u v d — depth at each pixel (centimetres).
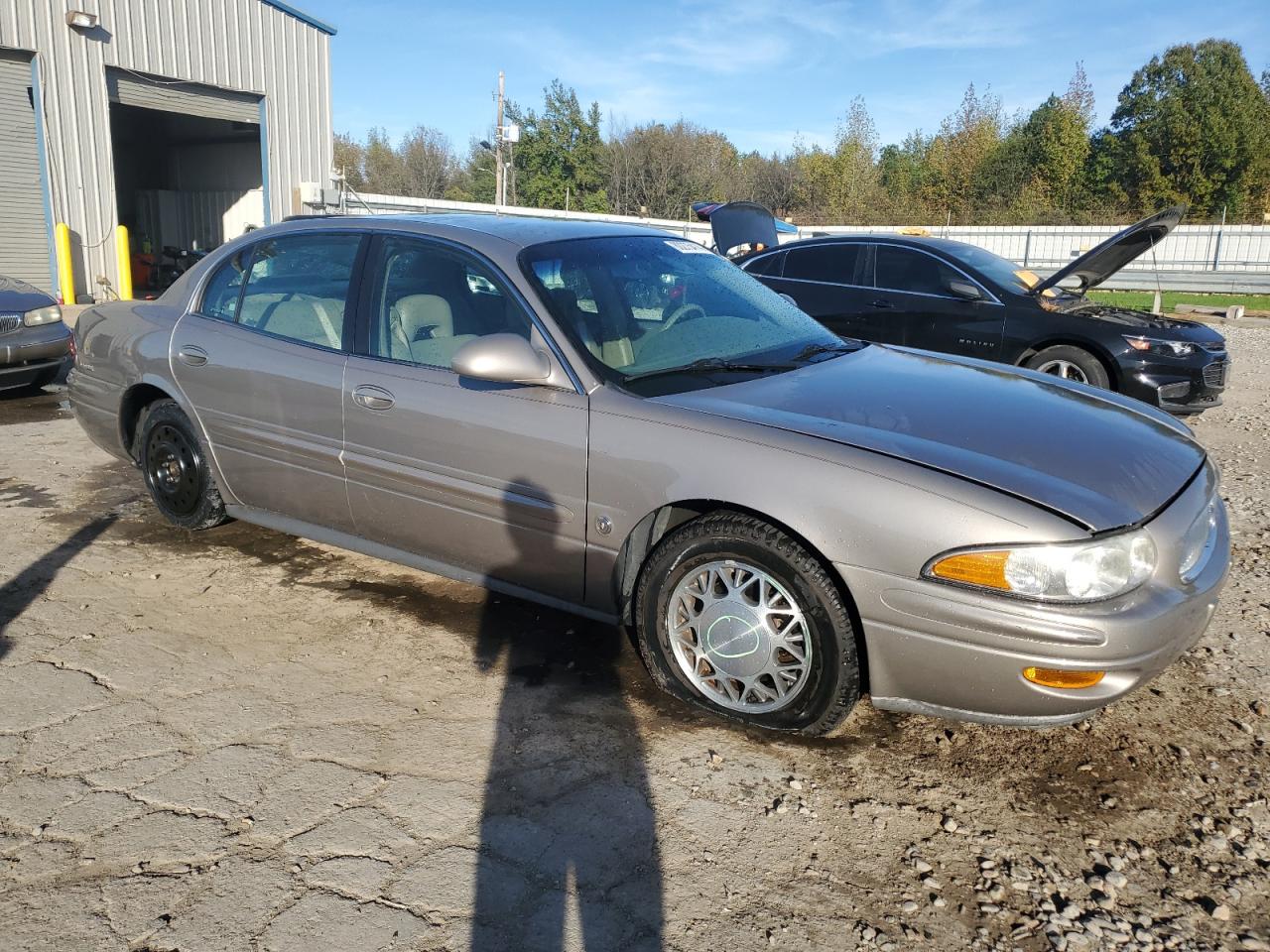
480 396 341
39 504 525
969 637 262
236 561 447
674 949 218
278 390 398
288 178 1945
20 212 1523
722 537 297
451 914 227
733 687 309
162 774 279
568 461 322
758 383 336
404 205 2311
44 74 1509
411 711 318
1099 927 229
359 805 267
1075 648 255
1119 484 280
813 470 280
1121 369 725
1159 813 273
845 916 231
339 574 434
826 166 4825
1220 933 228
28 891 232
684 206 5394
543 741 301
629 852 251
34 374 809
